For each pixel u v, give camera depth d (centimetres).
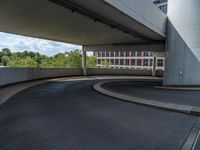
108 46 2925
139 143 425
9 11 1300
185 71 1773
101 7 1112
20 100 888
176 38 1839
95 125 546
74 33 2103
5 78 1364
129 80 2512
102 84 1723
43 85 1566
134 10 1315
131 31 1784
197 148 405
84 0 1022
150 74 3669
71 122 570
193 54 1719
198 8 1686
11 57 7500
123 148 397
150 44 2556
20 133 473
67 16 1404
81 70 2975
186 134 486
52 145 407
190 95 1138
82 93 1177
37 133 475
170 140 445
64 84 1698
